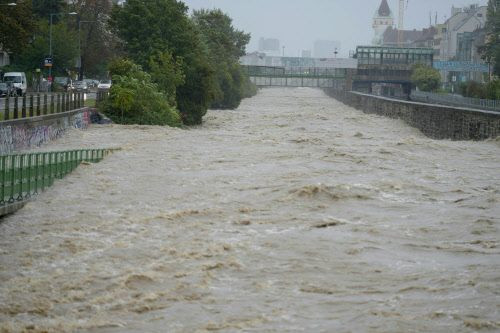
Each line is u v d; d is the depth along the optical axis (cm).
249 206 3706
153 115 8456
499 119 6756
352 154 5625
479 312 2311
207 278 2591
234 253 2872
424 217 3553
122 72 8756
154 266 2694
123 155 5488
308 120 10281
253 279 2597
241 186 4219
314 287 2527
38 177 3916
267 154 5644
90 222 3334
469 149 6194
